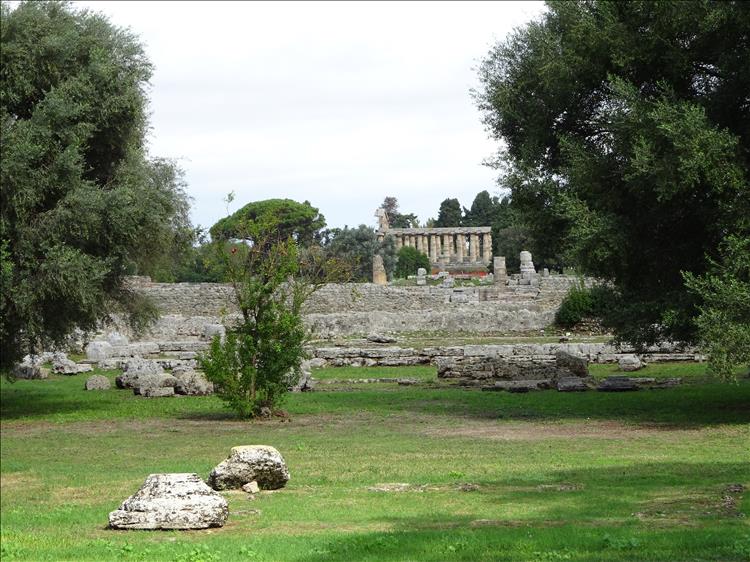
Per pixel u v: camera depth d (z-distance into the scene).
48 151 29.47
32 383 41.84
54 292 28.84
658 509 13.49
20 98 29.64
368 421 26.52
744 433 21.56
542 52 27.33
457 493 15.50
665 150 24.20
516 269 104.56
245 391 27.97
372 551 11.40
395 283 82.94
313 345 50.31
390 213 175.12
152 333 57.25
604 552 10.89
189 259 40.03
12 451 22.92
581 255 26.09
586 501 14.35
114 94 30.94
